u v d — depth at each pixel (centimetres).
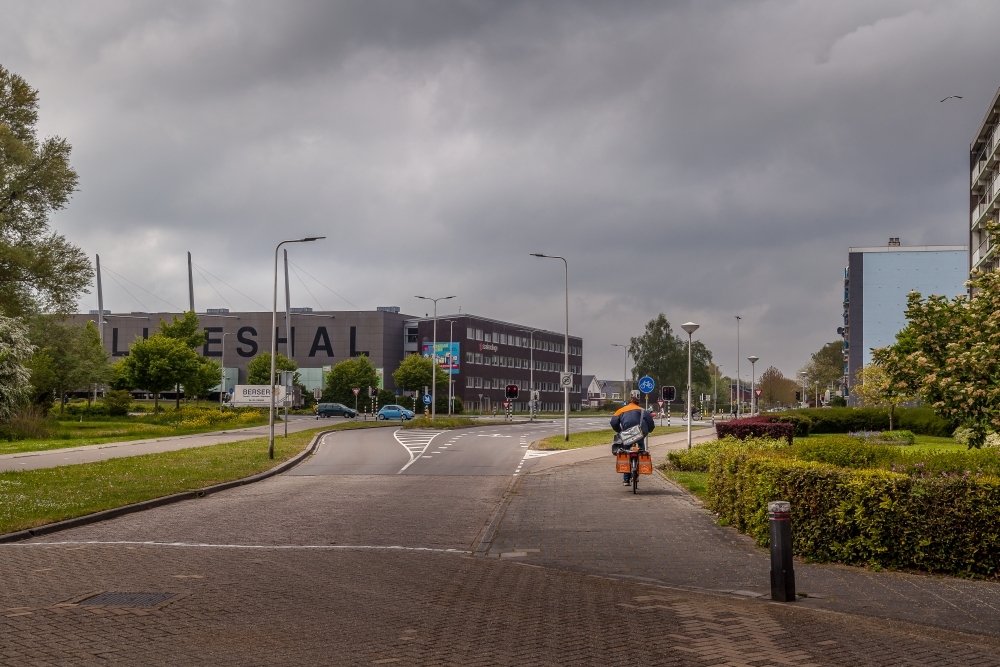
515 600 827
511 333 13212
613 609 791
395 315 12125
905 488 987
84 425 5412
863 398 4881
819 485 1052
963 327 1360
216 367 9962
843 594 861
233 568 991
